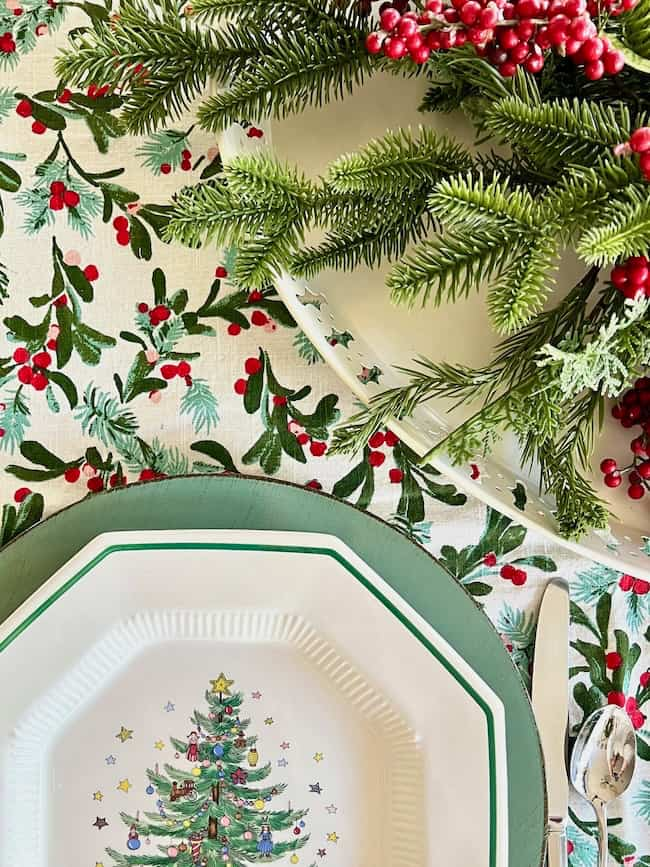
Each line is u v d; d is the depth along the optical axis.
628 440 0.64
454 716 0.59
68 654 0.60
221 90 0.60
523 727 0.62
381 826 0.62
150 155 0.64
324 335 0.60
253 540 0.58
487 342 0.62
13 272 0.64
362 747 0.63
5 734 0.60
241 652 0.63
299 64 0.48
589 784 0.64
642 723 0.66
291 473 0.65
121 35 0.49
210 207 0.45
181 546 0.58
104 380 0.64
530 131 0.43
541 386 0.45
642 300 0.41
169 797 0.63
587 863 0.65
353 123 0.61
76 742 0.62
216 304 0.65
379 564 0.63
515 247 0.41
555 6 0.37
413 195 0.47
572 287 0.61
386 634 0.60
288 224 0.46
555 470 0.54
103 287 0.64
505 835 0.56
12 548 0.60
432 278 0.42
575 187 0.41
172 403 0.64
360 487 0.65
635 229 0.38
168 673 0.63
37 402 0.64
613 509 0.64
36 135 0.64
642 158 0.38
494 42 0.42
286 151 0.61
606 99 0.49
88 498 0.61
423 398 0.58
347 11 0.52
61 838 0.61
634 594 0.66
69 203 0.64
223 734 0.63
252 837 0.63
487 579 0.66
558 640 0.65
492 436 0.50
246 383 0.65
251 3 0.48
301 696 0.63
